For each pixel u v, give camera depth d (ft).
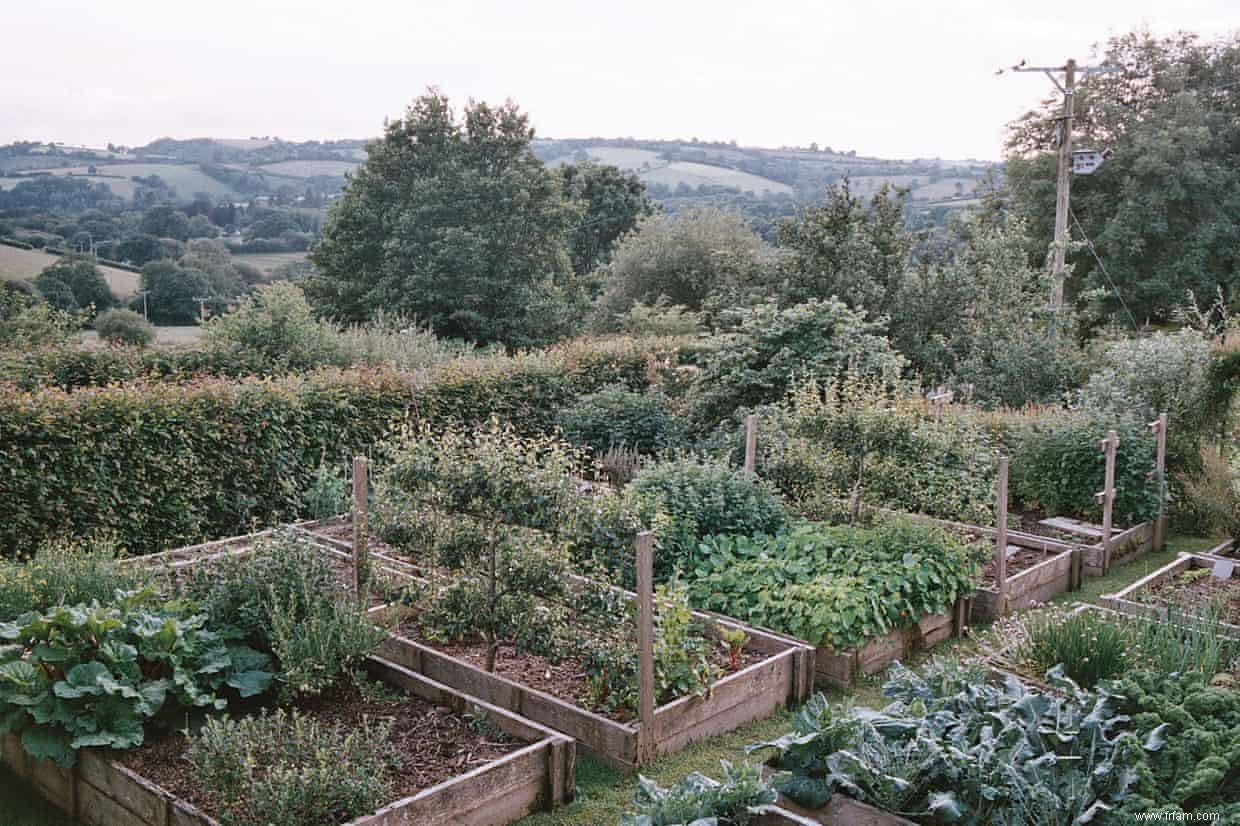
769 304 39.45
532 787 15.10
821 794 13.74
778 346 37.52
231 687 17.34
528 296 91.30
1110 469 30.12
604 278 104.68
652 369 45.27
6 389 26.63
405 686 17.89
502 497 17.79
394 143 93.09
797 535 24.31
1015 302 53.47
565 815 15.14
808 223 61.31
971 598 24.41
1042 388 48.42
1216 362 35.88
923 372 54.39
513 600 18.29
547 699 17.47
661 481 26.32
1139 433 33.71
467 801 14.11
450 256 84.58
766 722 18.71
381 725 15.24
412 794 14.23
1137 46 97.96
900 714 15.12
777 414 32.45
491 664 18.97
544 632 17.83
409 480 18.66
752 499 25.76
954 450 28.27
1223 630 18.93
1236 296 82.58
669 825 12.78
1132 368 37.09
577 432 39.60
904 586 21.75
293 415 32.04
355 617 18.16
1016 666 17.97
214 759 13.73
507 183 91.04
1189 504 34.71
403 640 19.90
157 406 28.45
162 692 15.84
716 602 22.20
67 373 38.37
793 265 60.75
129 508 27.91
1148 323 89.10
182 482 29.09
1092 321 87.76
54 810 15.49
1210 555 27.66
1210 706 14.24
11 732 15.72
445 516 18.84
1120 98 96.99
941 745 13.96
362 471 20.79
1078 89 93.86
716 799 13.20
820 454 28.25
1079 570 28.14
